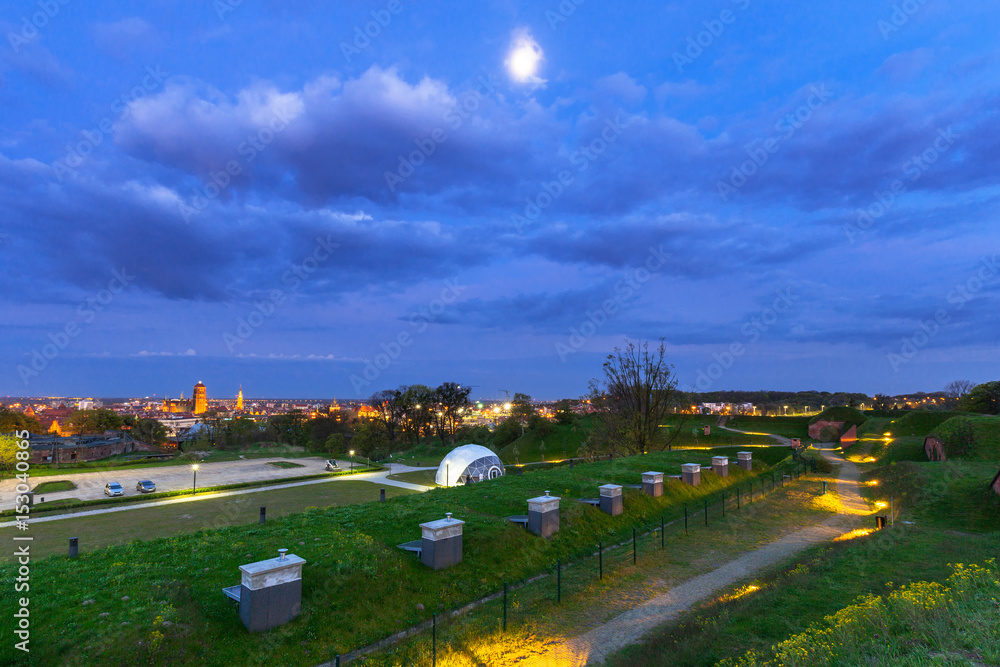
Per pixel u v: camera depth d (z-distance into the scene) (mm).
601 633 16797
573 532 27500
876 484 42719
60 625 14328
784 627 13594
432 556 21172
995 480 30312
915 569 18297
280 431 148625
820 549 24594
